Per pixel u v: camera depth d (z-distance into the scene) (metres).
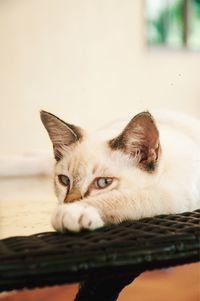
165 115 0.57
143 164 0.41
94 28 0.98
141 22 1.02
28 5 0.92
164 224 0.32
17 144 0.95
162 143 0.47
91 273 0.26
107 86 1.01
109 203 0.36
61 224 0.32
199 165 0.46
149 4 1.02
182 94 1.08
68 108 0.99
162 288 0.74
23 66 0.94
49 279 0.25
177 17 1.05
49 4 0.93
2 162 0.87
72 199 0.38
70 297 0.72
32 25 0.93
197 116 1.09
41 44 0.94
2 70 0.92
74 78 0.98
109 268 0.26
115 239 0.28
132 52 1.02
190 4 1.06
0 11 0.90
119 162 0.40
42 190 0.81
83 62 0.98
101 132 0.47
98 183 0.39
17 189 0.83
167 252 0.27
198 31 1.07
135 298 0.70
